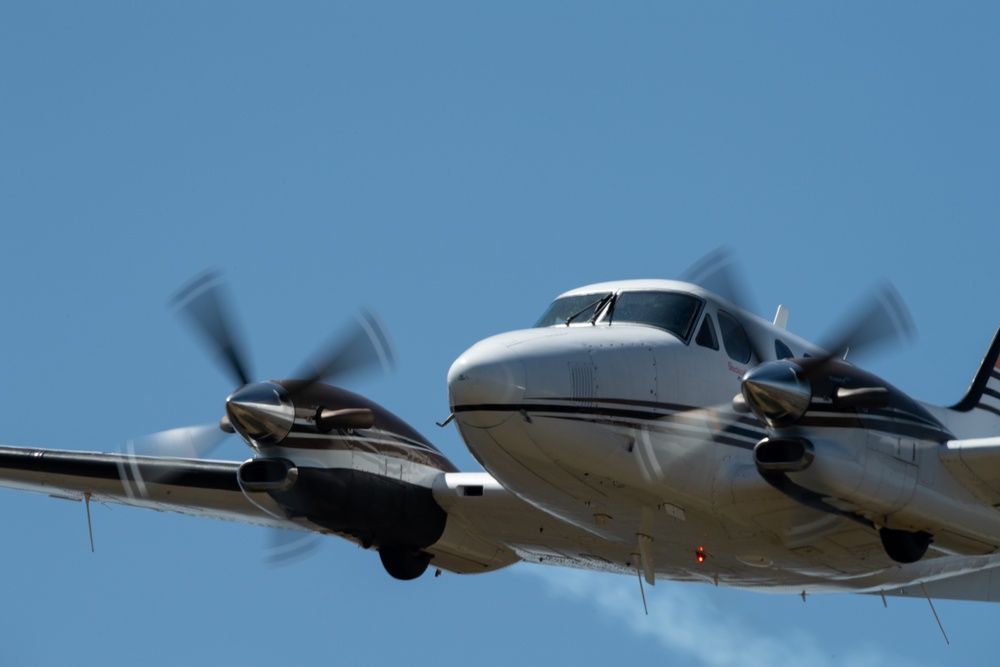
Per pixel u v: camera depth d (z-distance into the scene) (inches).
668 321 2145.7
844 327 2049.7
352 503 2315.5
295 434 2251.5
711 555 2345.0
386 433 2367.1
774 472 1987.0
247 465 2249.0
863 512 2063.2
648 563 2223.2
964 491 2110.0
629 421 2016.5
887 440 2021.4
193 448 2413.9
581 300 2223.2
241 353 2285.9
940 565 2454.5
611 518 2186.3
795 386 1958.7
